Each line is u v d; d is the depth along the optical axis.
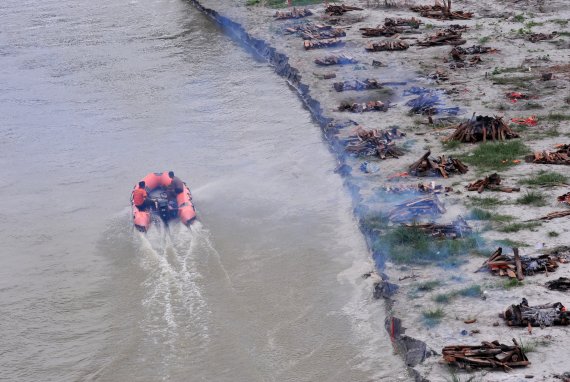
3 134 47.62
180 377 25.38
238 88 54.81
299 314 28.11
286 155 42.56
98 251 33.50
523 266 27.22
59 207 37.72
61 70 60.69
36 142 46.22
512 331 24.06
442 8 66.31
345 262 31.23
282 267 31.31
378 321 27.11
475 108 44.97
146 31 72.06
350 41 60.69
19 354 27.19
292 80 54.75
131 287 30.67
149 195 36.41
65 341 27.77
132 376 25.69
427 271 28.41
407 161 38.31
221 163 42.06
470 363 22.41
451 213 32.34
